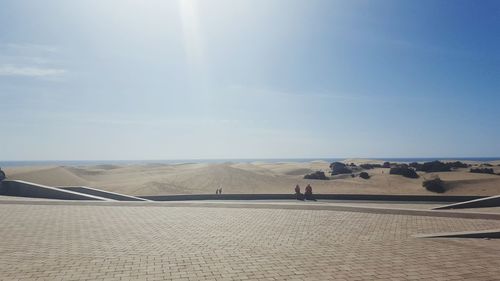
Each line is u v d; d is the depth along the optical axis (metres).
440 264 8.20
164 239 10.94
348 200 28.03
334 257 8.83
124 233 11.82
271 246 10.02
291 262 8.42
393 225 12.99
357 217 14.66
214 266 8.16
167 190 40.34
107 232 11.97
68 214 15.51
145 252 9.41
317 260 8.58
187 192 39.78
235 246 10.04
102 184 48.00
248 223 13.51
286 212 16.06
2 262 8.49
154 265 8.26
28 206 17.69
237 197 29.52
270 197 29.31
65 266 8.18
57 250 9.62
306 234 11.57
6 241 10.64
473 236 11.06
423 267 7.97
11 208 17.00
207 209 17.08
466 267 7.96
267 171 62.06
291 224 13.27
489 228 12.38
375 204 24.73
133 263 8.42
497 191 40.00
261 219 14.34
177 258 8.84
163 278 7.37
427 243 10.30
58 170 53.81
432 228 12.45
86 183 48.44
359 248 9.72
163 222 13.77
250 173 50.25
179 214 15.63
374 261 8.45
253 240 10.77
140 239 10.95
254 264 8.30
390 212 15.72
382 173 56.97
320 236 11.27
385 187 44.19
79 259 8.76
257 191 41.34
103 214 15.61
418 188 43.22
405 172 54.56
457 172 58.47
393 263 8.28
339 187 43.78
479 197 27.19
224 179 45.91
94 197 22.77
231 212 16.17
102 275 7.56
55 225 13.09
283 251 9.46
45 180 47.62
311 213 15.73
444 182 45.06
